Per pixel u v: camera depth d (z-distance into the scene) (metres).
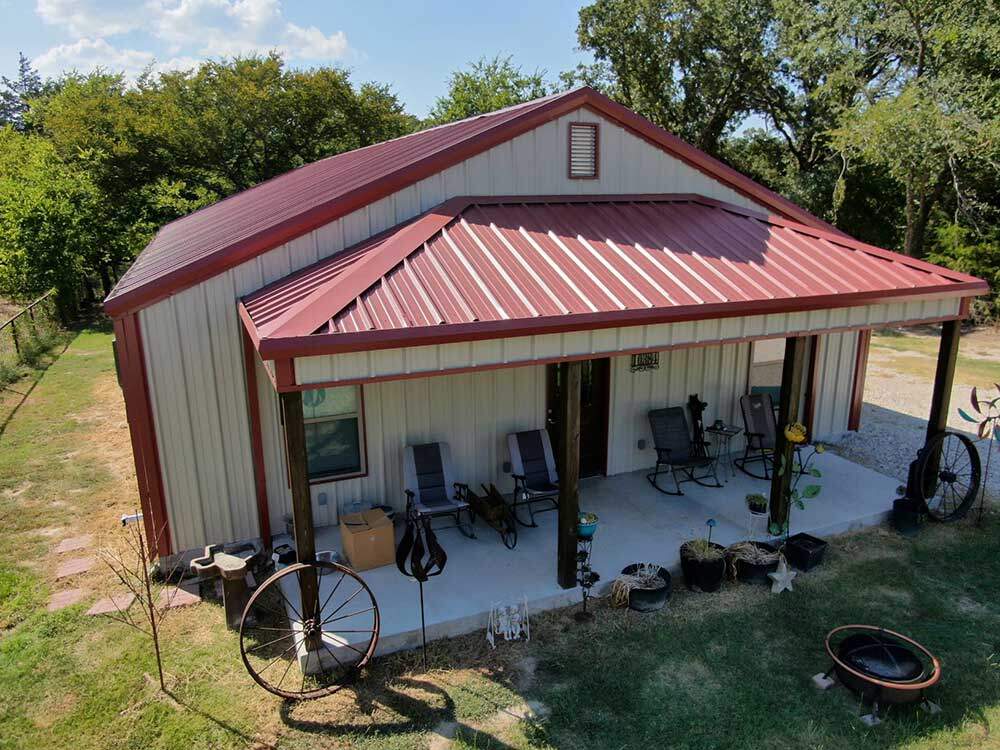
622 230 7.43
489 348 5.20
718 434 9.50
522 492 7.51
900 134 18.23
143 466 6.50
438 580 6.39
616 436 8.91
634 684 5.18
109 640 5.71
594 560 6.79
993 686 5.14
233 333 6.61
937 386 7.73
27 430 11.17
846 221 25.03
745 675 5.28
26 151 27.31
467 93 38.84
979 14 18.02
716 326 6.11
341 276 5.66
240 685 5.19
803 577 6.72
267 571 6.73
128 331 6.21
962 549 7.28
